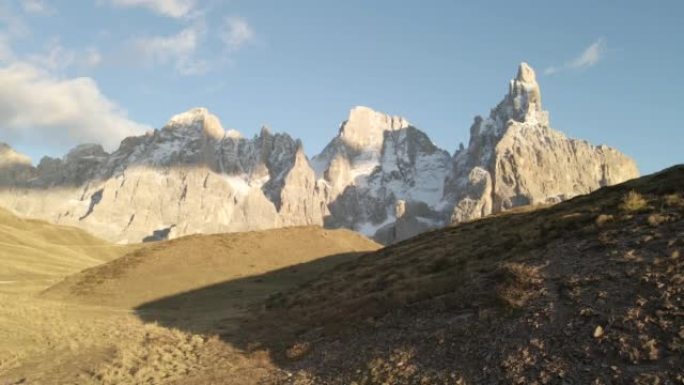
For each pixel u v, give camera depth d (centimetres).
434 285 2797
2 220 17788
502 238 3516
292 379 2303
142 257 8494
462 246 3959
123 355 3142
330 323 3033
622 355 1598
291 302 4559
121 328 4241
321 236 10769
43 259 11350
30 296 6988
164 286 7212
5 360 3155
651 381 1452
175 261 8319
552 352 1744
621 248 2236
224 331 3872
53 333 3944
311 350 2628
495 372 1770
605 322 1770
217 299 6462
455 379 1819
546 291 2128
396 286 3188
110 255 16525
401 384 1916
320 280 5419
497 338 1950
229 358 2925
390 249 5766
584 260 2273
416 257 4291
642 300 1797
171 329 4156
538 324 1922
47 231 18938
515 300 2134
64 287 7475
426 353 2067
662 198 2712
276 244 9825
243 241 9650
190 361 3016
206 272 7925
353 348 2420
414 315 2495
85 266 12194
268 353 2838
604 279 2034
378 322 2619
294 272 8231
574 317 1872
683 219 2273
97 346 3544
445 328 2192
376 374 2052
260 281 7600
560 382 1594
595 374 1568
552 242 2705
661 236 2188
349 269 5456
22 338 3781
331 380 2161
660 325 1648
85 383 2647
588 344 1706
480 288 2439
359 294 3628
